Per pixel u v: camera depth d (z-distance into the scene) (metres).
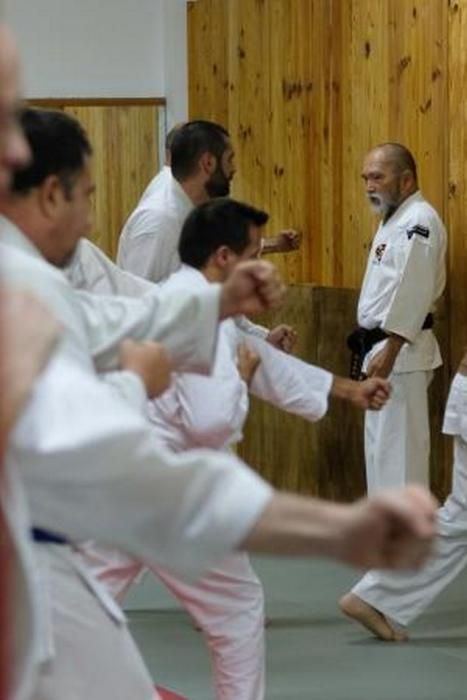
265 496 2.21
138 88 12.19
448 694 6.27
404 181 8.37
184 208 7.34
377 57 9.66
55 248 3.13
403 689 6.34
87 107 12.11
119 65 12.20
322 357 9.63
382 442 8.36
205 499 2.23
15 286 2.26
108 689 2.95
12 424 2.01
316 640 7.18
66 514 2.30
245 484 2.23
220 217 5.12
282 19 10.57
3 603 1.70
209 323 3.23
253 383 5.23
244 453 10.19
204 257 5.14
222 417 5.12
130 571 5.33
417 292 8.20
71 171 3.10
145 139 12.11
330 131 10.12
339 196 10.06
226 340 5.15
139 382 2.86
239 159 11.16
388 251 8.31
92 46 12.17
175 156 7.36
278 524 2.19
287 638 7.23
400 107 9.45
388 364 8.16
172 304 3.21
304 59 10.37
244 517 2.20
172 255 7.32
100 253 5.70
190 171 7.33
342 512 2.15
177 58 11.95
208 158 7.32
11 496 2.23
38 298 2.29
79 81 12.17
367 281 8.50
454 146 9.01
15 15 12.00
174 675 6.57
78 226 3.15
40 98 12.14
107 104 12.09
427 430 8.45
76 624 2.91
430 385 9.12
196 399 5.12
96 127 12.13
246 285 3.24
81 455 2.23
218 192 7.40
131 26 12.20
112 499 2.26
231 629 5.06
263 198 10.89
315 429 9.73
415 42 9.31
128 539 2.29
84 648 2.92
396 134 9.50
